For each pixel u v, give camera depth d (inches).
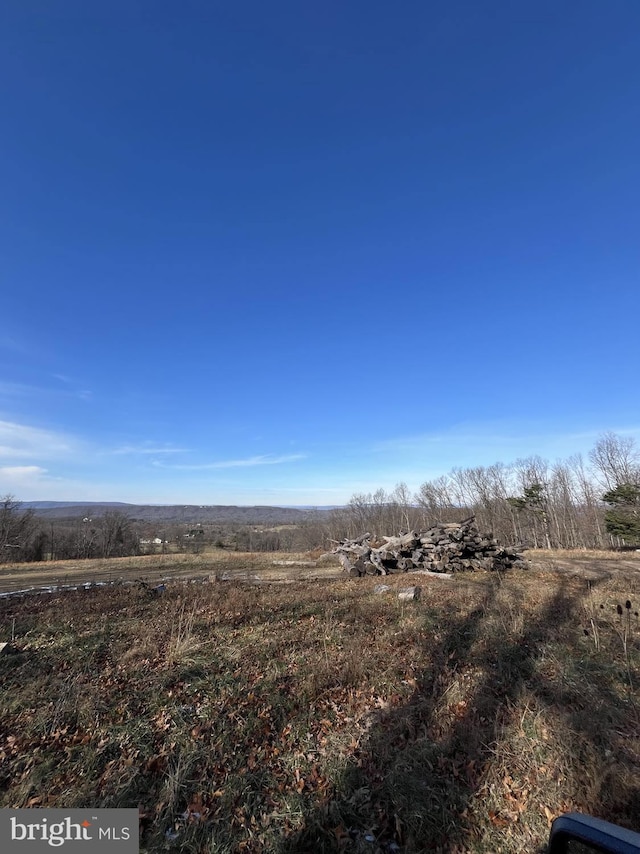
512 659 206.5
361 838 107.7
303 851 104.6
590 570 525.7
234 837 107.7
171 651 223.0
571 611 294.7
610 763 123.3
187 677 195.2
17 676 201.3
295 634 252.8
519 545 562.6
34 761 137.7
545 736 139.1
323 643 236.7
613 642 231.3
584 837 67.1
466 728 146.6
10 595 420.5
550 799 116.3
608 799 113.8
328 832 108.7
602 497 1482.5
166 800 118.6
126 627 275.1
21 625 287.7
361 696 176.6
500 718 153.3
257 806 117.3
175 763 133.3
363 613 296.5
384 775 127.4
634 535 1305.4
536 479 1801.2
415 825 109.0
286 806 116.8
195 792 122.4
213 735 147.9
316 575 515.8
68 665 214.2
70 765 134.8
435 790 120.0
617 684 178.4
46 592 433.7
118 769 132.4
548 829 107.7
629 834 64.5
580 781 121.0
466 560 518.6
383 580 456.4
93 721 159.5
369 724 153.9
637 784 115.4
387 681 186.9
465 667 200.2
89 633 264.7
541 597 344.2
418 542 538.3
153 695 177.5
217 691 179.9
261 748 142.6
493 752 133.1
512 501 1765.5
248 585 434.6
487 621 264.4
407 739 146.5
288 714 162.7
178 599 351.9
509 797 118.2
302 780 128.3
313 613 303.7
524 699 161.9
